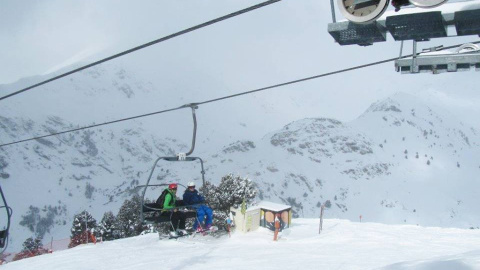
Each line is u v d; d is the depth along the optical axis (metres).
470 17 4.97
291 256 27.91
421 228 40.66
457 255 18.52
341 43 5.91
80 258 29.08
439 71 6.50
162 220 15.58
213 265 25.64
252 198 42.47
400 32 5.43
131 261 27.75
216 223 41.28
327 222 46.50
